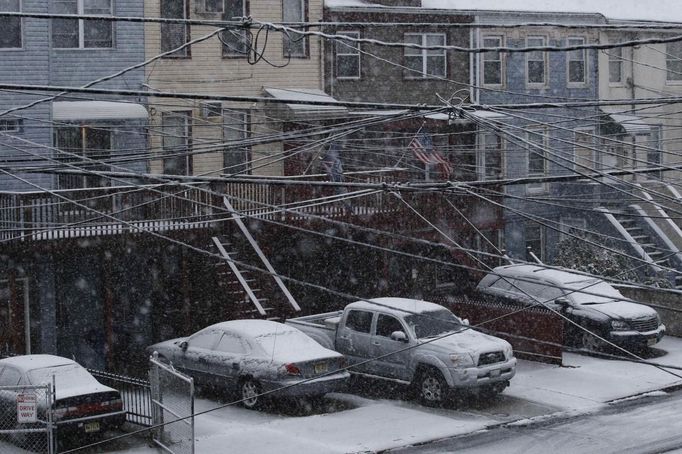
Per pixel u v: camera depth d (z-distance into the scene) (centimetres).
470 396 2362
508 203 3641
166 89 2978
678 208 3725
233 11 3128
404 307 2388
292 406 2267
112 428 2069
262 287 2803
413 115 1333
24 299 2569
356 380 2503
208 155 3025
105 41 2859
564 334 2855
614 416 2206
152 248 2631
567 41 3784
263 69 3156
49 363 2005
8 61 2591
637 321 2761
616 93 3891
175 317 2805
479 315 2878
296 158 3061
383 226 3077
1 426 1981
